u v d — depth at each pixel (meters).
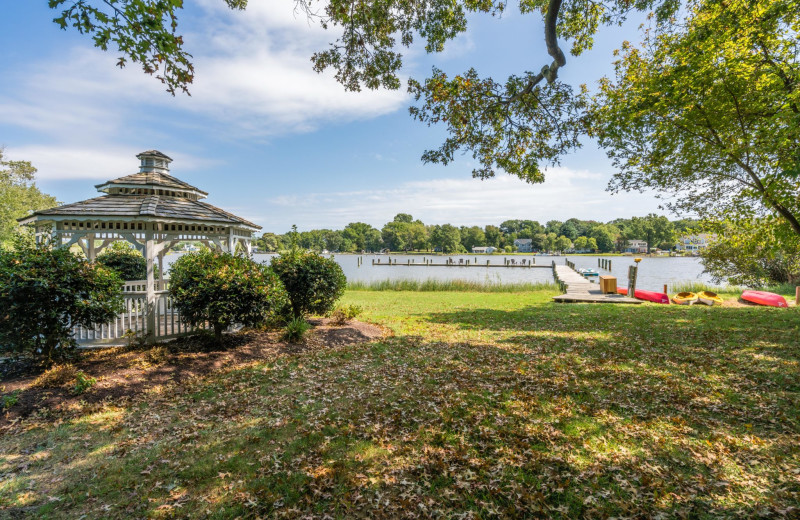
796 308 12.88
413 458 3.65
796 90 6.70
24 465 3.62
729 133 8.79
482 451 3.75
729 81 7.89
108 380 5.59
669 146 9.40
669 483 3.16
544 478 3.28
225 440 4.10
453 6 8.57
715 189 10.85
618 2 7.88
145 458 3.75
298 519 2.85
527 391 5.36
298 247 10.37
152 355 6.67
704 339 8.36
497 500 3.02
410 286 23.62
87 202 7.80
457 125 8.41
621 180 11.48
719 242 17.22
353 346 8.30
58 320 5.80
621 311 13.04
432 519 2.83
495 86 7.79
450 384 5.73
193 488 3.26
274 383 5.95
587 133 8.28
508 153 9.46
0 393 5.01
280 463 3.62
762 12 7.10
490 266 56.72
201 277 7.13
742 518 2.73
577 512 2.86
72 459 3.75
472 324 11.09
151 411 4.90
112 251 11.28
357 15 8.04
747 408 4.61
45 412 4.69
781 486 3.08
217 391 5.61
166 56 4.43
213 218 8.52
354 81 9.01
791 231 8.71
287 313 9.66
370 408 4.89
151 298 7.59
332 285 9.90
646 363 6.61
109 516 2.92
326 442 4.00
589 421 4.36
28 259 5.60
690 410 4.60
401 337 9.31
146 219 7.38
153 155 9.46
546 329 10.14
